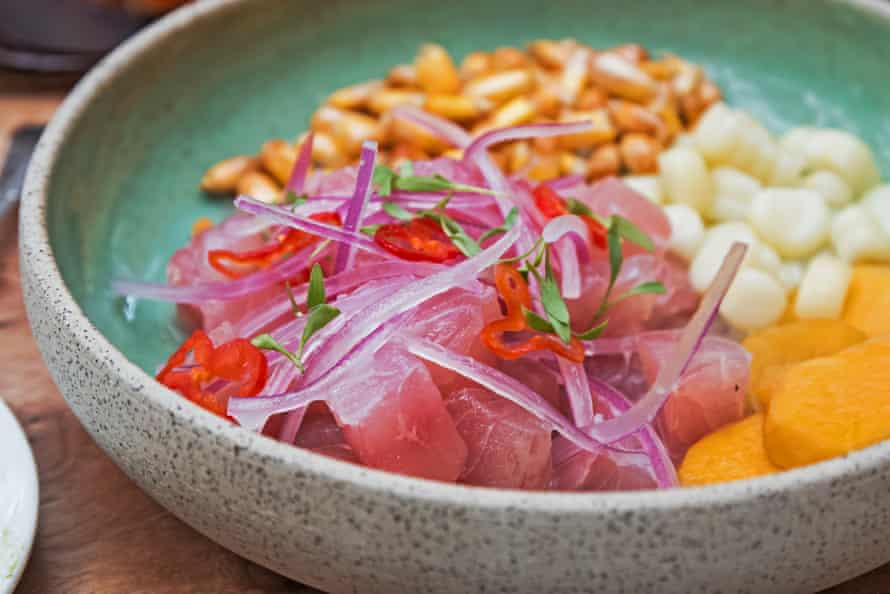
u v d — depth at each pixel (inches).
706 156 16.2
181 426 11.8
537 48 17.4
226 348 12.7
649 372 13.5
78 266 14.6
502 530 11.4
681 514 11.3
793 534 11.6
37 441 14.0
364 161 13.4
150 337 14.5
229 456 11.7
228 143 16.6
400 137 16.4
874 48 16.8
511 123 16.5
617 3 17.6
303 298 13.5
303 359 12.8
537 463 12.7
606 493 11.4
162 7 18.6
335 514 11.6
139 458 12.3
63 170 14.5
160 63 15.9
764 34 17.3
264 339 12.7
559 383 13.4
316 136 16.5
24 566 12.6
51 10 18.4
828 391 12.9
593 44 17.8
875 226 15.3
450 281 12.9
